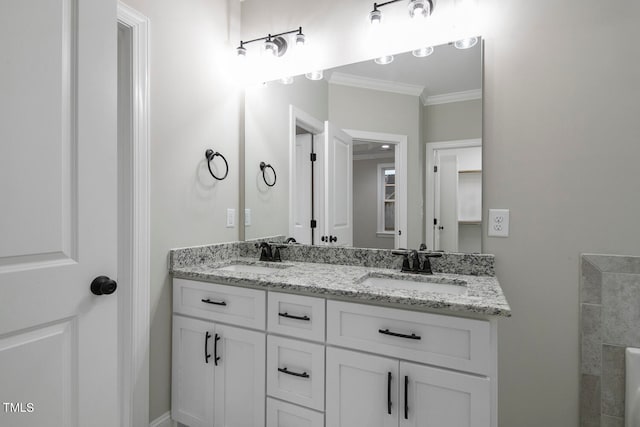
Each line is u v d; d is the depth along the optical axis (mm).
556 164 1385
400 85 1695
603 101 1321
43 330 952
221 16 1977
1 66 862
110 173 1104
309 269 1687
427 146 1639
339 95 1844
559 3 1387
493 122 1488
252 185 2098
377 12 1635
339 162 1857
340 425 1234
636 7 1282
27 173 911
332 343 1255
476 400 1025
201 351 1566
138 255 1502
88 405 1040
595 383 1330
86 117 1038
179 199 1715
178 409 1627
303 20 1924
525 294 1432
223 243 1965
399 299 1126
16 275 891
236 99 2078
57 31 978
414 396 1113
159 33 1610
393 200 1722
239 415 1459
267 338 1389
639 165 1275
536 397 1412
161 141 1617
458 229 1562
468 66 1546
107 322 1097
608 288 1313
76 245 1016
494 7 1490
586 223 1344
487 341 1022
